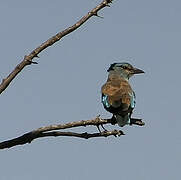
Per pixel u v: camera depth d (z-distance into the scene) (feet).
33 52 34.68
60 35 34.40
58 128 37.01
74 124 37.01
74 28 34.55
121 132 37.68
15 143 37.17
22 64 34.65
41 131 36.81
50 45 34.86
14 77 34.96
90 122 37.40
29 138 37.06
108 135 37.40
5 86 34.83
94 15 34.47
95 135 37.60
